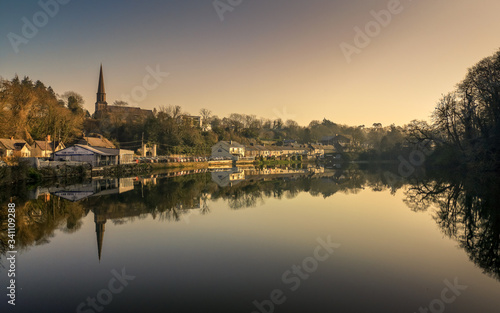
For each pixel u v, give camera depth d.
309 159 130.12
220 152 103.25
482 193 27.11
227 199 25.41
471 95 46.78
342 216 18.45
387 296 8.38
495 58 42.59
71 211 19.88
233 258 11.32
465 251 12.05
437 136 56.56
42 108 74.38
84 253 11.91
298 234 14.46
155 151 81.00
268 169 74.81
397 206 21.78
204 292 8.62
